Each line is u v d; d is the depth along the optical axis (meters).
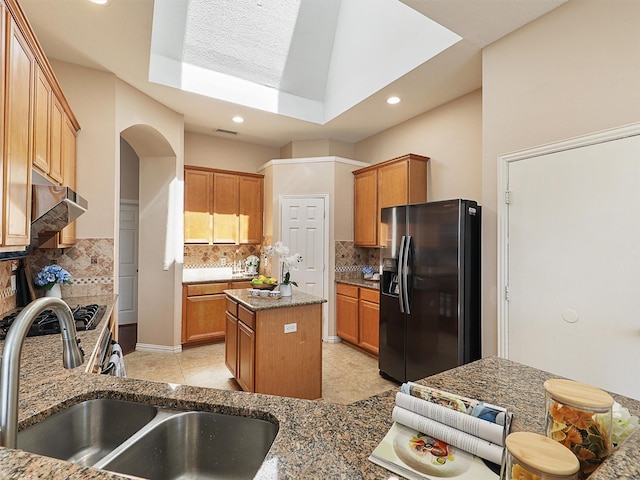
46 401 1.03
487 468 0.70
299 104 4.25
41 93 1.91
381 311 3.41
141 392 1.09
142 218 4.05
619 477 0.57
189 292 4.18
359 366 3.70
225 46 3.54
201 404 1.03
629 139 1.82
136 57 2.81
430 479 0.67
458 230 2.63
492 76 2.52
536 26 2.24
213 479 1.00
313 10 3.77
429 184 3.92
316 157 4.89
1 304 2.12
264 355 2.64
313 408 0.99
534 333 2.23
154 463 0.98
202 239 4.56
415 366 2.99
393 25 3.17
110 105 3.06
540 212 2.21
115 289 3.11
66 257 2.90
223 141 5.07
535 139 2.24
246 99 3.86
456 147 3.60
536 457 0.56
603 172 1.92
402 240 3.11
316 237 4.67
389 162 4.08
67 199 1.69
